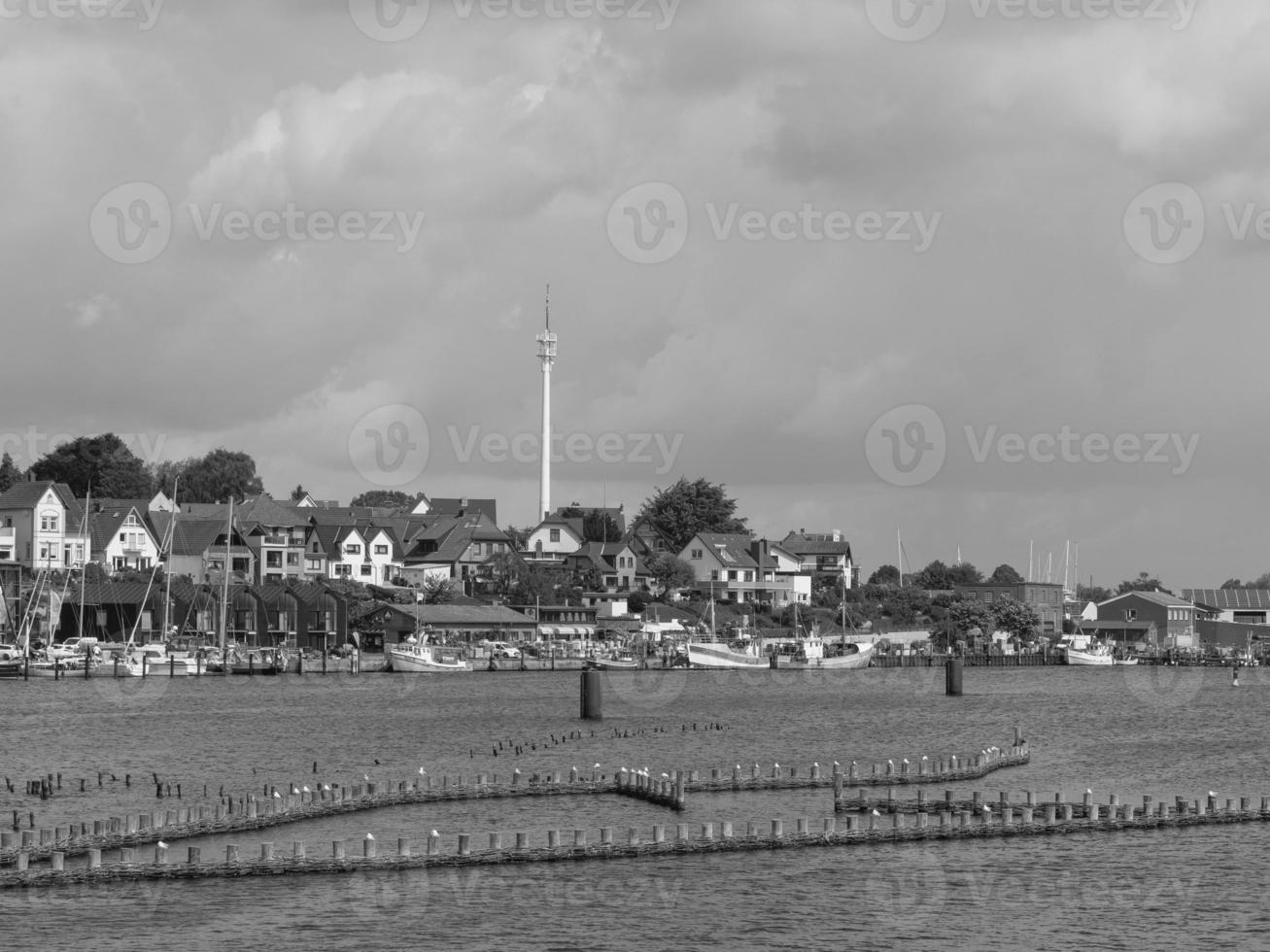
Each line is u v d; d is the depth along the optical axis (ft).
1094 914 222.69
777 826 256.32
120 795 315.78
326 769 365.20
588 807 298.35
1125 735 473.26
